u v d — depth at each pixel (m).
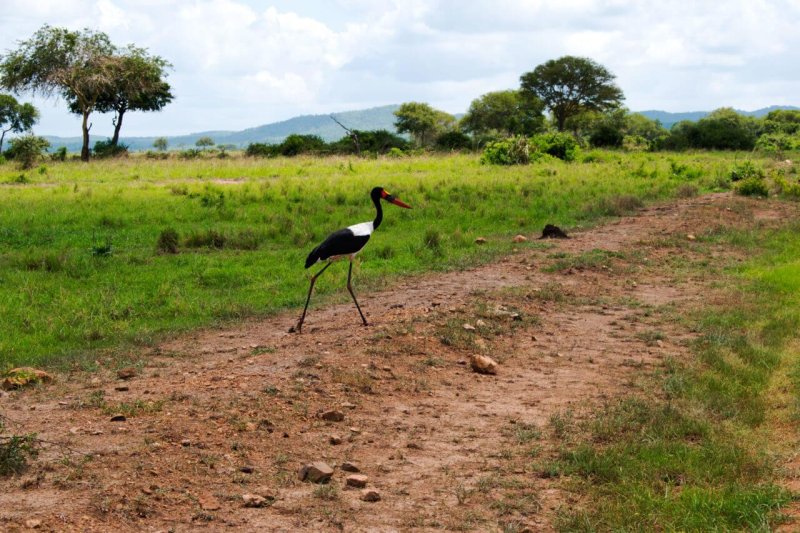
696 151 51.66
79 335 9.50
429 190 23.61
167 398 6.96
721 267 13.89
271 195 22.70
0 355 8.60
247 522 4.91
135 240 16.12
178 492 5.22
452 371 8.27
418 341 8.90
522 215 19.53
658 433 6.49
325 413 6.73
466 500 5.34
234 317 10.45
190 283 12.30
